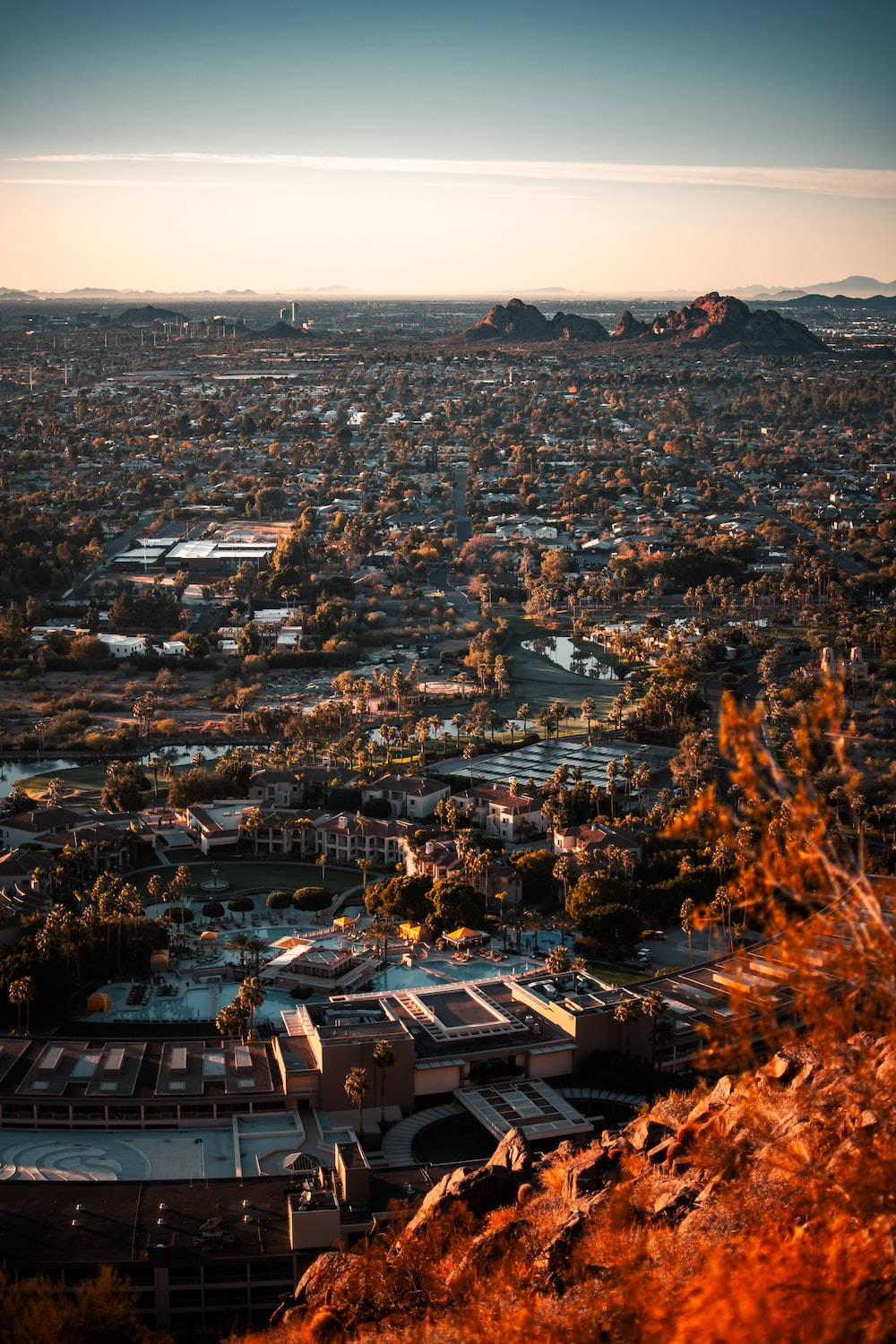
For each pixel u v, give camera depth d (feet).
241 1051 574.15
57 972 655.35
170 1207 453.58
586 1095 563.48
